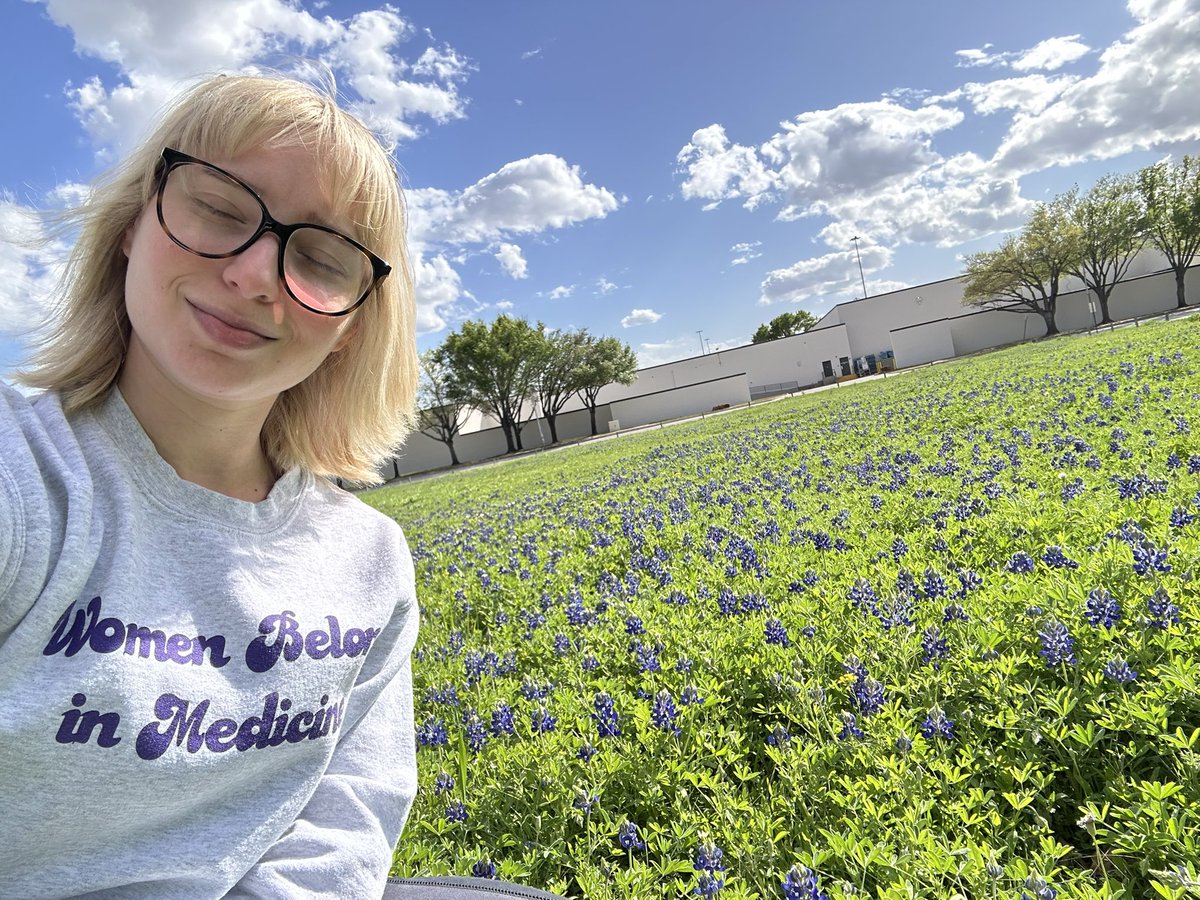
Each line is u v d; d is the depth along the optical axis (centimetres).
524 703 125
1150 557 110
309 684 51
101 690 42
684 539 233
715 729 102
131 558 45
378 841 56
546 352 2022
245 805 50
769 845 78
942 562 152
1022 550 153
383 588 60
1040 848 74
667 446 771
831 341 2259
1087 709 88
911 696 101
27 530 41
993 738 91
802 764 88
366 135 55
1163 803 70
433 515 561
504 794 95
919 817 76
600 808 89
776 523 216
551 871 84
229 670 48
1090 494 181
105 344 51
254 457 60
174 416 51
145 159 50
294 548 55
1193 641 93
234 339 47
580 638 153
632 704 114
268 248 47
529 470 948
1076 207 1870
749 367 2316
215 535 50
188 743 45
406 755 64
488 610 206
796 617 139
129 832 45
